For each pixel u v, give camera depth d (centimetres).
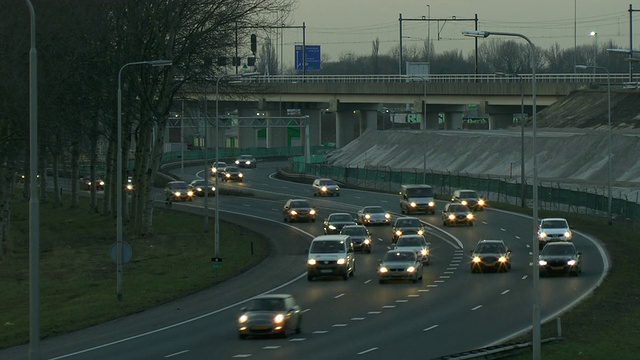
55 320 13338
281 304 11719
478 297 14688
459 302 14238
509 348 10056
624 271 17012
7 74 19825
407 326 12206
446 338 11206
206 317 13488
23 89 19950
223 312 13900
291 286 16612
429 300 14538
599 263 18312
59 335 12338
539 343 9781
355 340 11212
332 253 17275
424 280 17012
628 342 11025
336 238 17712
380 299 14788
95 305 14600
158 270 18900
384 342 11025
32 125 8031
